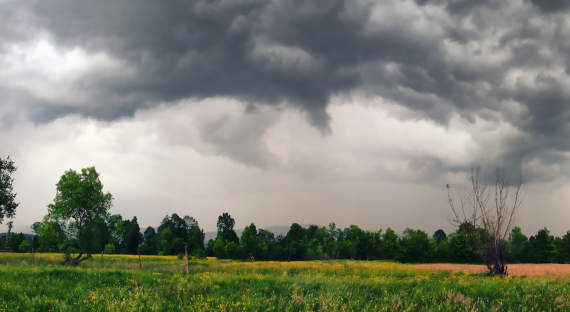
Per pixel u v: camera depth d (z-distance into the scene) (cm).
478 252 2386
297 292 1118
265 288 1201
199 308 861
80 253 3450
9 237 7975
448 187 2506
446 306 887
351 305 908
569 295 1023
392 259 9644
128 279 1334
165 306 885
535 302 945
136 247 11869
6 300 909
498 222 2298
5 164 3591
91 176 3538
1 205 3553
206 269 3011
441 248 8975
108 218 3616
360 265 4047
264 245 9319
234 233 11300
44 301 887
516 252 8500
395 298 977
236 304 903
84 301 899
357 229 10362
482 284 1362
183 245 9744
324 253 10088
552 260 7969
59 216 3341
